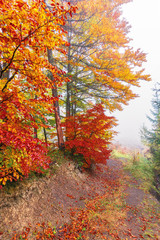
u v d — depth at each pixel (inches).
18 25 89.2
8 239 127.5
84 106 446.0
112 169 464.4
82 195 246.4
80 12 314.8
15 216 147.6
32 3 90.2
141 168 450.9
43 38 100.0
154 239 170.1
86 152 289.7
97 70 295.3
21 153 128.3
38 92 129.3
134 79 299.9
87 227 173.9
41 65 111.7
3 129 109.3
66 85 388.5
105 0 338.0
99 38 293.3
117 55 326.6
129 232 178.2
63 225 171.0
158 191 340.2
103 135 344.5
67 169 273.9
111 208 226.7
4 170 126.7
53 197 203.2
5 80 127.9
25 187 175.0
